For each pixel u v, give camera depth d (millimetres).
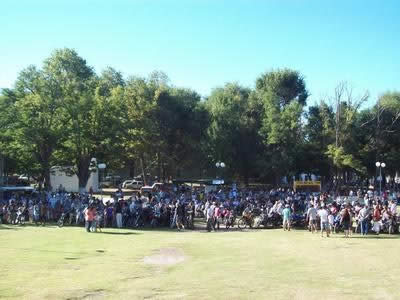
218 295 13805
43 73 57406
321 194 47969
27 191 50875
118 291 14219
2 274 16703
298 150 74750
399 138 81188
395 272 17828
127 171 96625
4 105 54375
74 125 54906
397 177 104000
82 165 59062
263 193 52406
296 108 74312
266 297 13656
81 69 73625
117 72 88062
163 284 15250
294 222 35312
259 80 91438
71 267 18203
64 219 36219
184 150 75812
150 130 68312
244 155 75562
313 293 14234
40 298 13312
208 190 57812
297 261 20250
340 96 75812
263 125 74812
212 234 31156
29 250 22531
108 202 36000
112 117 58562
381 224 32062
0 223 35688
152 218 35531
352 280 16250
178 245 25109
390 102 82375
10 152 54188
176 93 75375
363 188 74375
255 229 34844
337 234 31672
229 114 75188
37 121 52844
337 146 73812
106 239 27266
